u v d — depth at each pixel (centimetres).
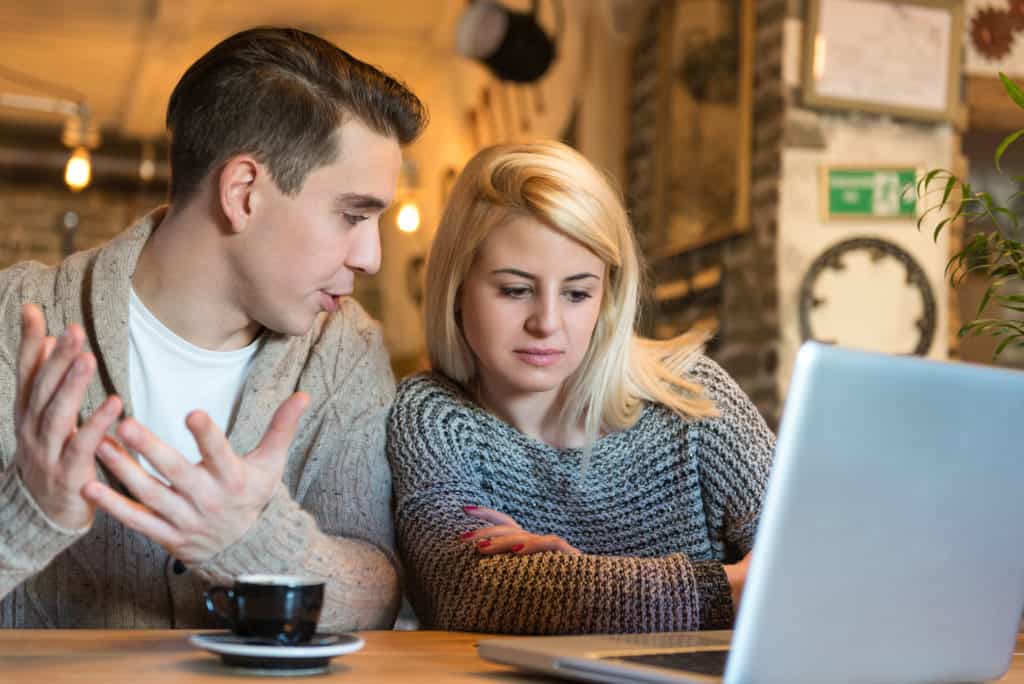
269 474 109
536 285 146
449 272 153
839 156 345
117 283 144
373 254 141
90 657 100
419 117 142
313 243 137
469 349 160
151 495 104
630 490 162
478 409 159
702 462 163
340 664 101
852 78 344
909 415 85
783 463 80
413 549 143
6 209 803
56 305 146
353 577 128
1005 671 102
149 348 147
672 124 412
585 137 482
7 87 718
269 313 142
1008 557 97
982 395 90
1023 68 360
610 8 454
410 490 150
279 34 138
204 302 145
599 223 146
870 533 85
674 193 410
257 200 137
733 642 82
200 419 102
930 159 350
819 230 343
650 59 434
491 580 129
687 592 128
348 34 650
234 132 135
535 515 159
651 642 103
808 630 84
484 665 103
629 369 160
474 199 149
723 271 374
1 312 146
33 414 102
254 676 94
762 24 354
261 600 96
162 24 607
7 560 105
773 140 346
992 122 367
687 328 403
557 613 126
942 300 346
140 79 696
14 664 95
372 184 138
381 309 789
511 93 566
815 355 80
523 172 146
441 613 134
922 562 90
